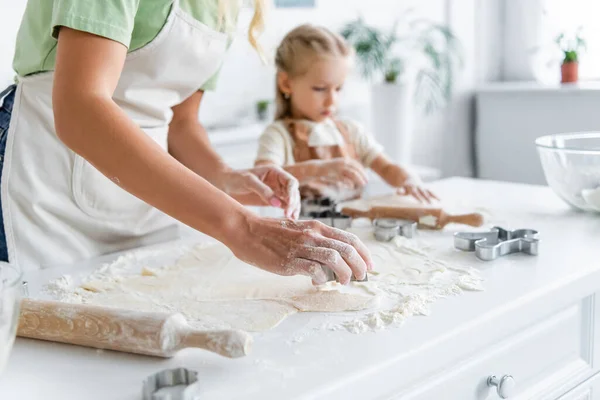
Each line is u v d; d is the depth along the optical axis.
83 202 1.02
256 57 2.44
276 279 0.84
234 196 1.14
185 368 0.56
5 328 0.55
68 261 1.02
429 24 2.86
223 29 1.04
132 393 0.57
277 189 1.09
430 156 2.93
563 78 2.68
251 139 2.22
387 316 0.70
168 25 0.95
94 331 0.64
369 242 1.01
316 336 0.67
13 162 0.98
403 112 2.48
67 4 0.74
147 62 0.98
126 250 1.08
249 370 0.60
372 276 0.84
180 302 0.77
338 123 1.74
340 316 0.72
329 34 1.66
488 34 2.98
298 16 2.49
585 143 1.25
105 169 0.72
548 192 1.33
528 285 0.79
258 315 0.72
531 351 0.79
